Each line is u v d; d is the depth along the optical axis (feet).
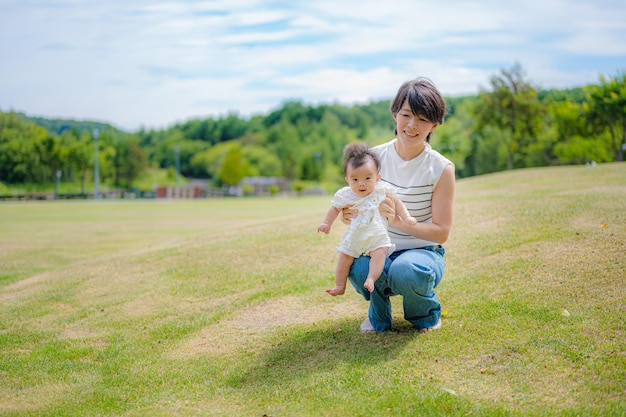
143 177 325.42
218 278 24.86
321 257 25.82
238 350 17.24
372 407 13.09
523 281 19.42
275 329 18.48
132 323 20.81
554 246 22.16
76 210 105.09
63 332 20.66
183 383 15.37
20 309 23.99
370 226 15.25
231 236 32.30
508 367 14.23
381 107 428.97
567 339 15.15
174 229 63.82
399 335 16.58
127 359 17.49
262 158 349.61
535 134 125.80
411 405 13.01
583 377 13.47
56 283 27.91
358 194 15.46
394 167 16.55
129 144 315.37
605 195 29.53
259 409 13.52
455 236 25.61
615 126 115.03
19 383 16.30
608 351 14.37
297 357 16.15
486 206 30.53
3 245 50.55
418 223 15.75
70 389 15.67
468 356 14.93
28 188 211.20
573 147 135.95
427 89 15.64
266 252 27.53
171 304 22.45
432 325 16.66
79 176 233.55
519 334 15.74
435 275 15.39
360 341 16.55
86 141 223.10
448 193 15.98
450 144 185.16
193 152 401.08
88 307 23.26
